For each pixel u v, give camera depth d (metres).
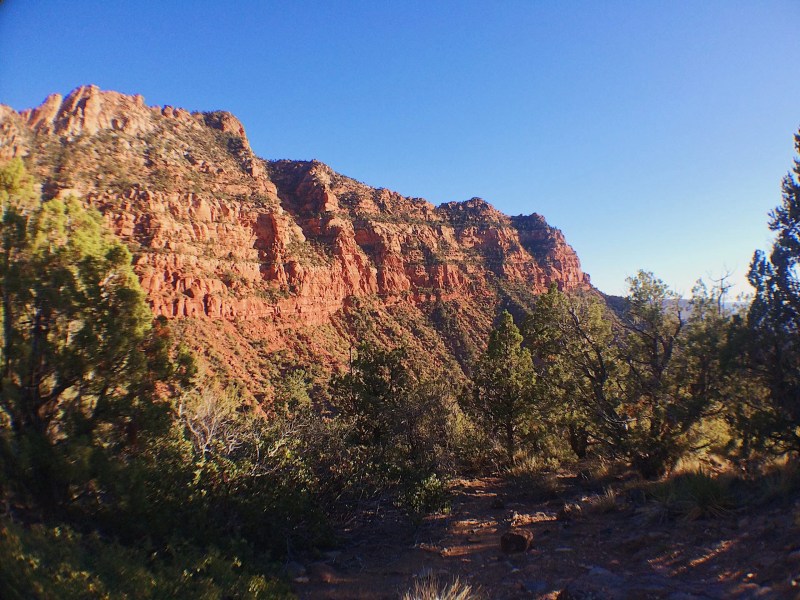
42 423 6.54
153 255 68.19
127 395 7.13
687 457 11.81
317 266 92.62
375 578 7.06
